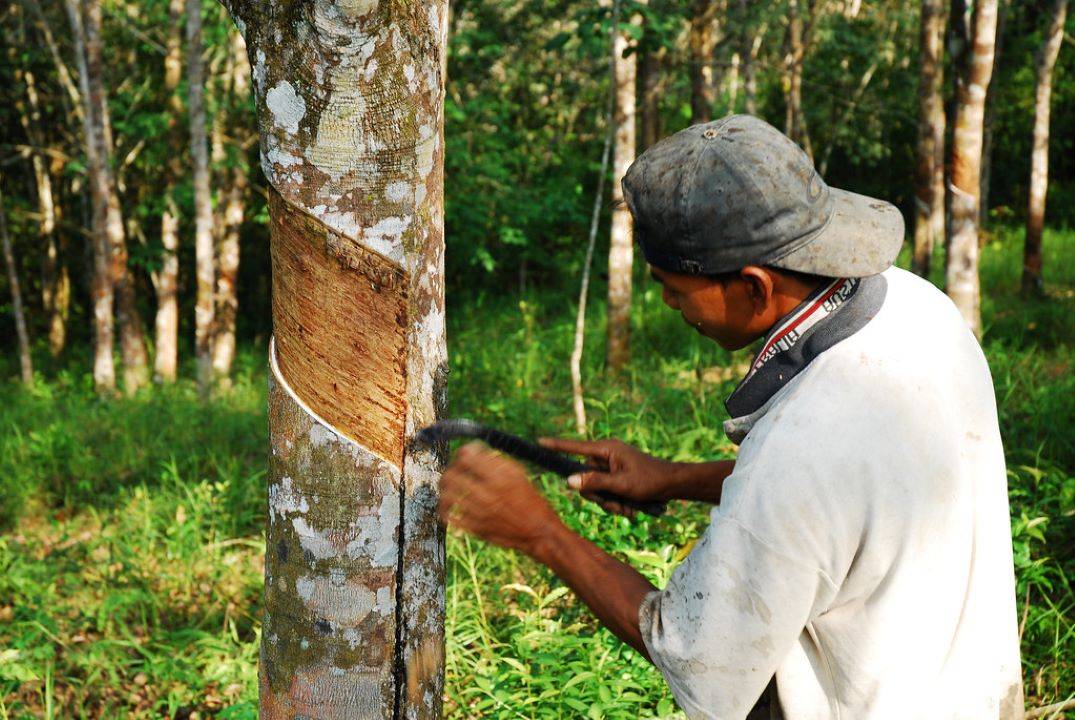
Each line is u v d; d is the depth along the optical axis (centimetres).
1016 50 1777
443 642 173
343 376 157
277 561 166
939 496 134
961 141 677
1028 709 311
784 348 140
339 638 163
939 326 146
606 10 730
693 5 930
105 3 1455
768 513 130
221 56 1331
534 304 1408
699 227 135
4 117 1642
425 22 152
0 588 498
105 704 394
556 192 1574
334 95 148
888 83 1747
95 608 471
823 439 131
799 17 1288
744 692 136
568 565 149
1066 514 420
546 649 327
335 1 141
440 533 168
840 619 138
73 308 1995
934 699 139
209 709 391
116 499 638
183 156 1427
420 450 162
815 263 134
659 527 420
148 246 1306
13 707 397
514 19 1276
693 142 137
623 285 890
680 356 947
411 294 158
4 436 846
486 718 302
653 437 580
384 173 152
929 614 136
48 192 1623
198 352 1105
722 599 133
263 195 1697
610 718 283
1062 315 997
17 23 1464
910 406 134
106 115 1332
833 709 141
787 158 134
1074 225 2027
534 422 712
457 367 908
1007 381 670
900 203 2114
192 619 462
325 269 154
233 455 733
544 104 1792
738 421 145
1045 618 342
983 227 1625
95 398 1194
